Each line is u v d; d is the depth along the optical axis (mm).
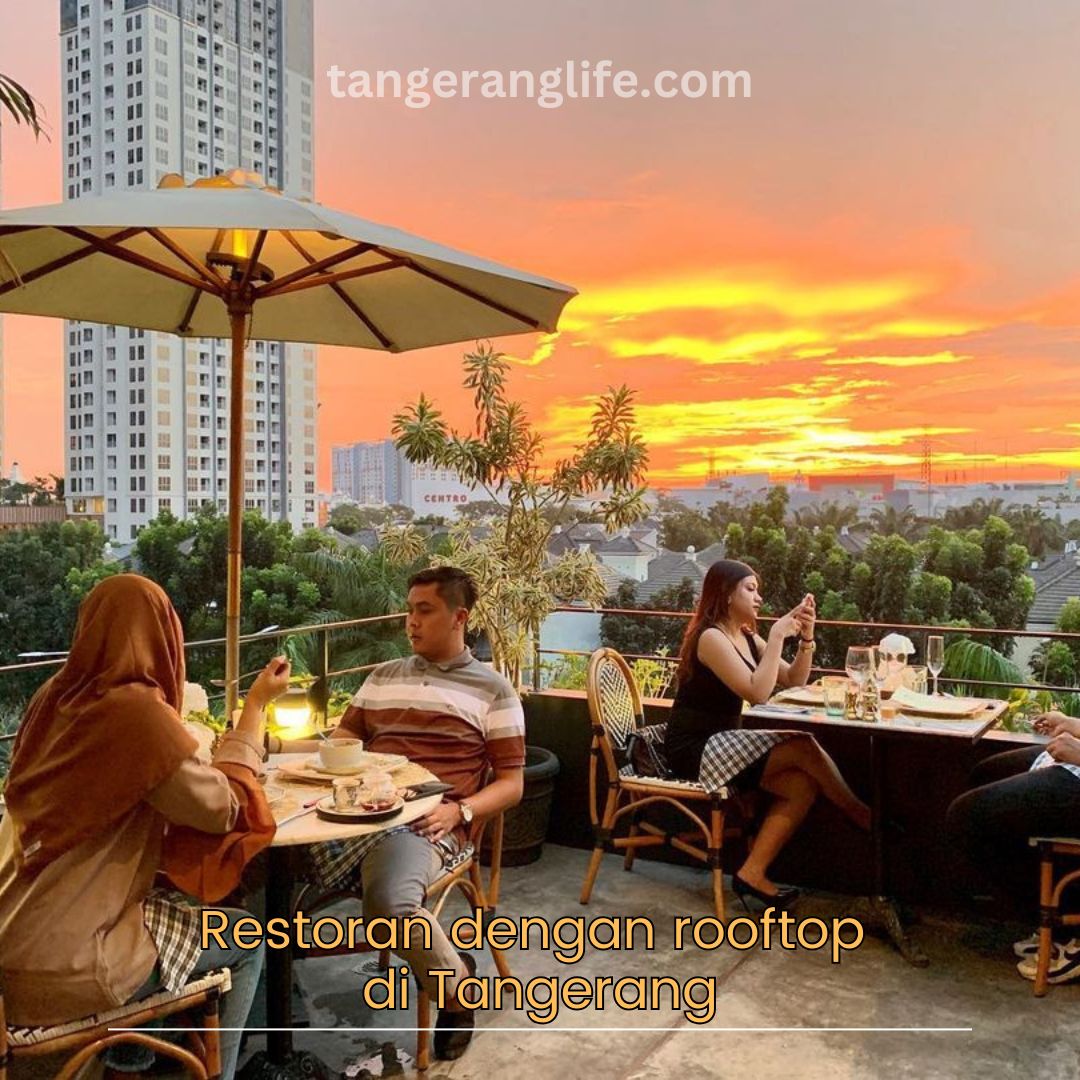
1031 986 3291
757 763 3762
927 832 3955
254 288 2982
